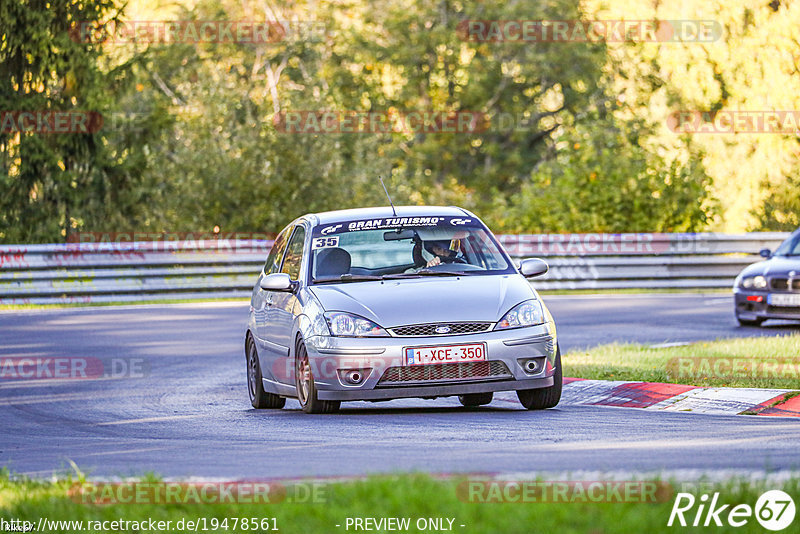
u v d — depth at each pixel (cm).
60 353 6003
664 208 12100
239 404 4222
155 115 13338
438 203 16712
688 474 2272
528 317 3547
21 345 6375
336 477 2317
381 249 3862
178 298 9456
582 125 13100
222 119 13675
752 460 2498
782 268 6725
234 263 9688
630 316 7562
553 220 12450
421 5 17950
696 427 3122
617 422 3278
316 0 18425
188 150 13425
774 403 3566
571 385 4244
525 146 18712
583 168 12488
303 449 2892
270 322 4012
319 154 13675
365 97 17988
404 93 17875
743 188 13600
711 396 3731
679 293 10138
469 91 17812
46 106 12475
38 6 12306
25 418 3959
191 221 13200
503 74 18138
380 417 3525
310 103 13912
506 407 3909
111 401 4372
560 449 2752
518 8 17800
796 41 14575
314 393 3541
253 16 18062
